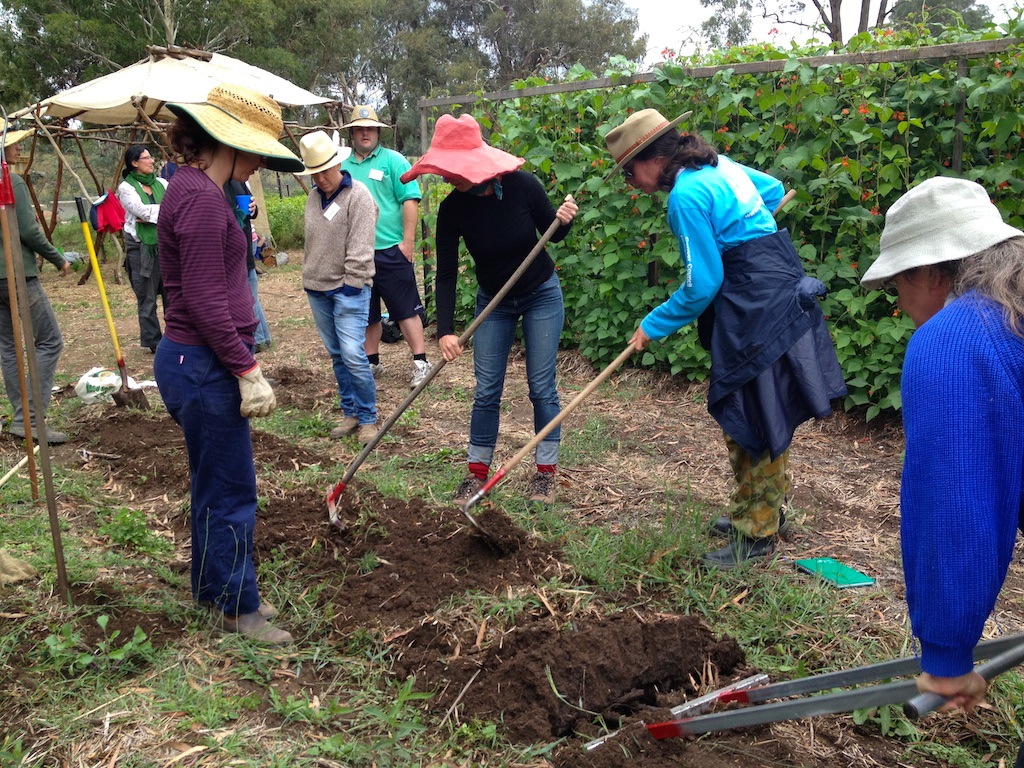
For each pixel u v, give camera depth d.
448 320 4.26
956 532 1.48
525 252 4.15
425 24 55.12
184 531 4.14
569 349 7.43
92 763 2.41
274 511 4.18
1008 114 4.88
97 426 5.75
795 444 5.38
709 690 2.83
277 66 29.27
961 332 1.55
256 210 8.08
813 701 1.98
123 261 11.50
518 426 5.78
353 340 5.35
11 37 25.38
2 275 5.11
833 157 5.73
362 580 3.55
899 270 1.73
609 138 3.57
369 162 6.51
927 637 1.55
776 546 3.88
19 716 2.61
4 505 4.32
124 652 2.84
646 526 3.92
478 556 3.71
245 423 3.00
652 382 6.61
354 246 5.20
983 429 1.48
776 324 3.38
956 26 5.49
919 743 2.58
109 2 25.41
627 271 6.64
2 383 6.57
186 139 2.77
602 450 5.25
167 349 2.87
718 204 3.38
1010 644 1.91
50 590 3.34
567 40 52.16
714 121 6.09
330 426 5.79
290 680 2.90
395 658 3.01
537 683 2.69
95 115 10.56
